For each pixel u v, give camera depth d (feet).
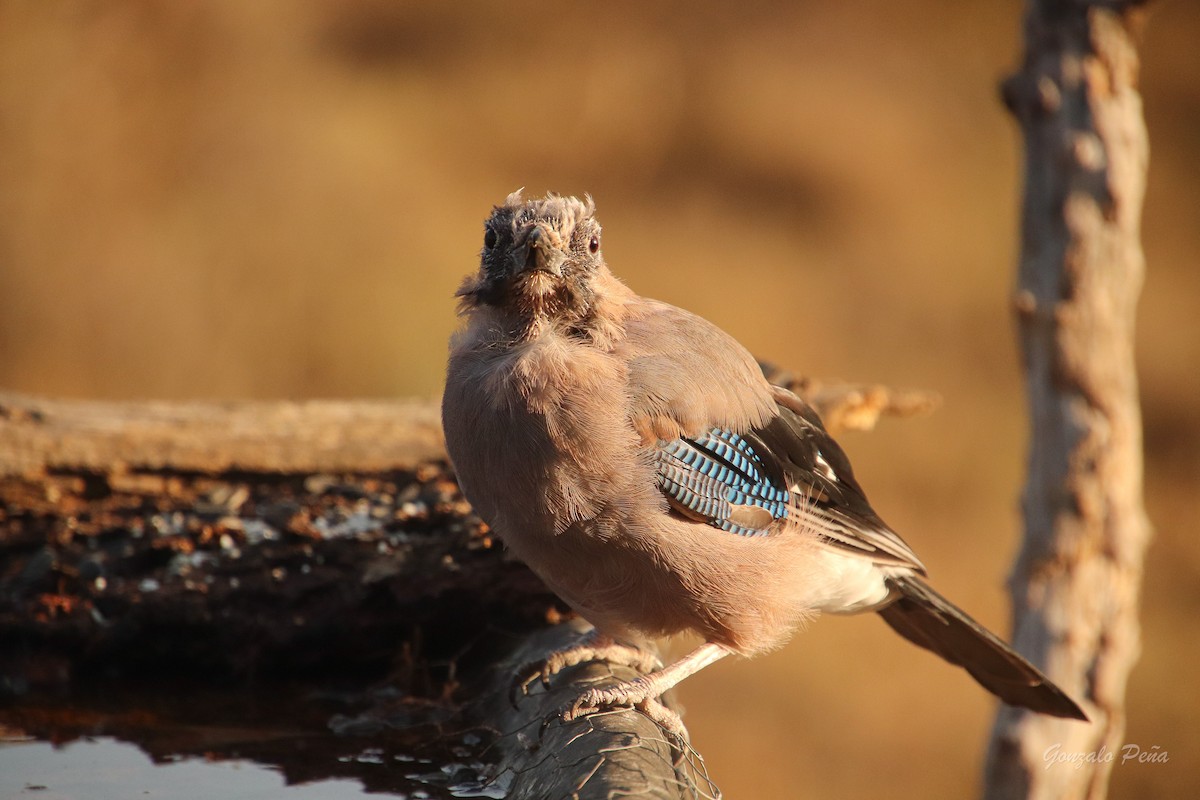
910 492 54.34
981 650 21.57
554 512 17.60
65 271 53.21
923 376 59.47
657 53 73.77
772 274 63.72
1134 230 23.89
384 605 22.17
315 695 21.80
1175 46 72.02
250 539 23.00
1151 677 48.65
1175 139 69.36
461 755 18.89
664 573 18.02
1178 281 64.18
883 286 63.72
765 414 19.54
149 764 18.71
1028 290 24.26
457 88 68.95
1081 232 23.63
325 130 61.52
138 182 56.49
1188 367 60.49
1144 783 45.09
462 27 72.02
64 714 20.94
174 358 53.52
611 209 66.23
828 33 75.92
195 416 25.31
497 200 62.75
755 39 75.36
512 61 71.51
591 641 20.15
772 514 19.11
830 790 42.86
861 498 20.90
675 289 61.87
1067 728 24.00
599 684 18.69
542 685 19.39
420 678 21.89
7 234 52.90
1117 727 24.04
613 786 14.57
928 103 72.43
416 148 63.87
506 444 17.56
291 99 62.08
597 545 17.87
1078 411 23.81
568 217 18.66
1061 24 23.85
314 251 57.16
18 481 23.95
